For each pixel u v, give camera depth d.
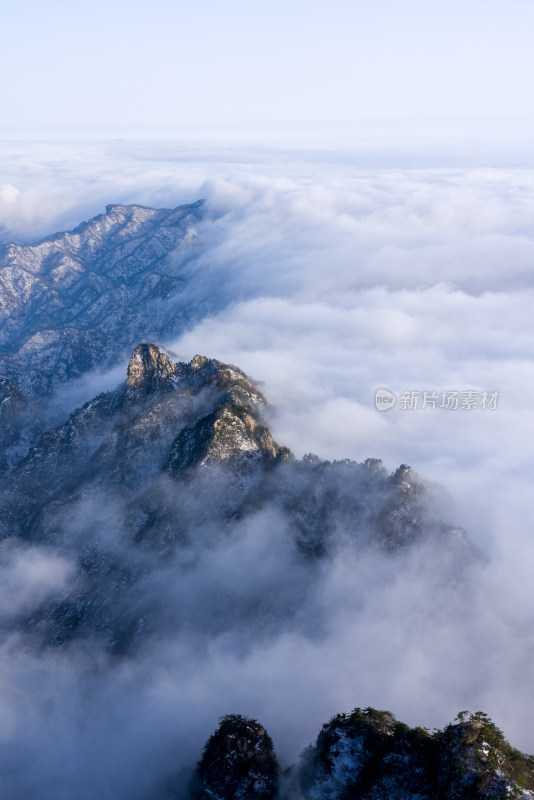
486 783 54.28
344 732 65.31
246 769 64.44
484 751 56.72
